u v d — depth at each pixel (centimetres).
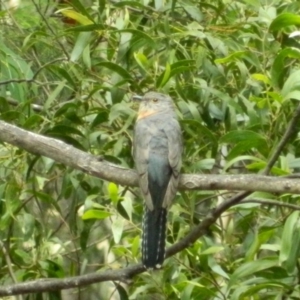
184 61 1009
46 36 1119
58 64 1172
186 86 1057
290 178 840
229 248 1044
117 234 915
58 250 1121
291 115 981
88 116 1067
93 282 958
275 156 902
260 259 931
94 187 1028
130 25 1094
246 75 1037
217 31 1082
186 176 884
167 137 930
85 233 1042
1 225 1033
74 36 1148
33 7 1216
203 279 989
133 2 1059
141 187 891
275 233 963
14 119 1079
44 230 1084
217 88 1066
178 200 1030
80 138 1115
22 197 1151
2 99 1084
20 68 1118
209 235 1079
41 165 1142
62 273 1061
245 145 967
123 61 1057
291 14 970
